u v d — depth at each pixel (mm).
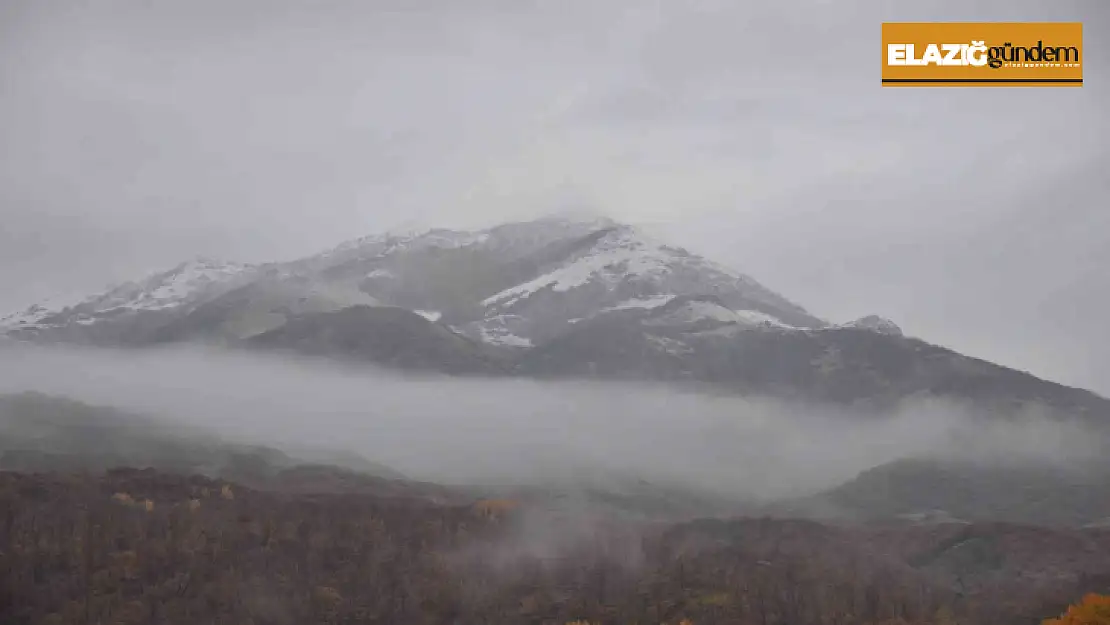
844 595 123438
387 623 117625
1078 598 125062
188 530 131500
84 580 117688
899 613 119062
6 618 110562
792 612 118000
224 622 113688
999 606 124062
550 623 117000
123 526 130375
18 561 118500
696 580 127188
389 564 130625
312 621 116688
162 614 113750
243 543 131125
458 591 124062
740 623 114375
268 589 121188
